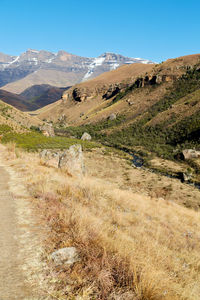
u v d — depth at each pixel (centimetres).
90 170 4181
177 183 3756
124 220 700
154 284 249
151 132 9250
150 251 396
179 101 10781
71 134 12481
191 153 5456
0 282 231
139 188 3291
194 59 14775
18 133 6391
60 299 217
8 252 300
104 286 240
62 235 377
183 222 1055
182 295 263
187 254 539
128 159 5878
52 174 1141
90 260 290
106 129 11894
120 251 318
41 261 288
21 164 1266
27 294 218
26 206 543
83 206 682
